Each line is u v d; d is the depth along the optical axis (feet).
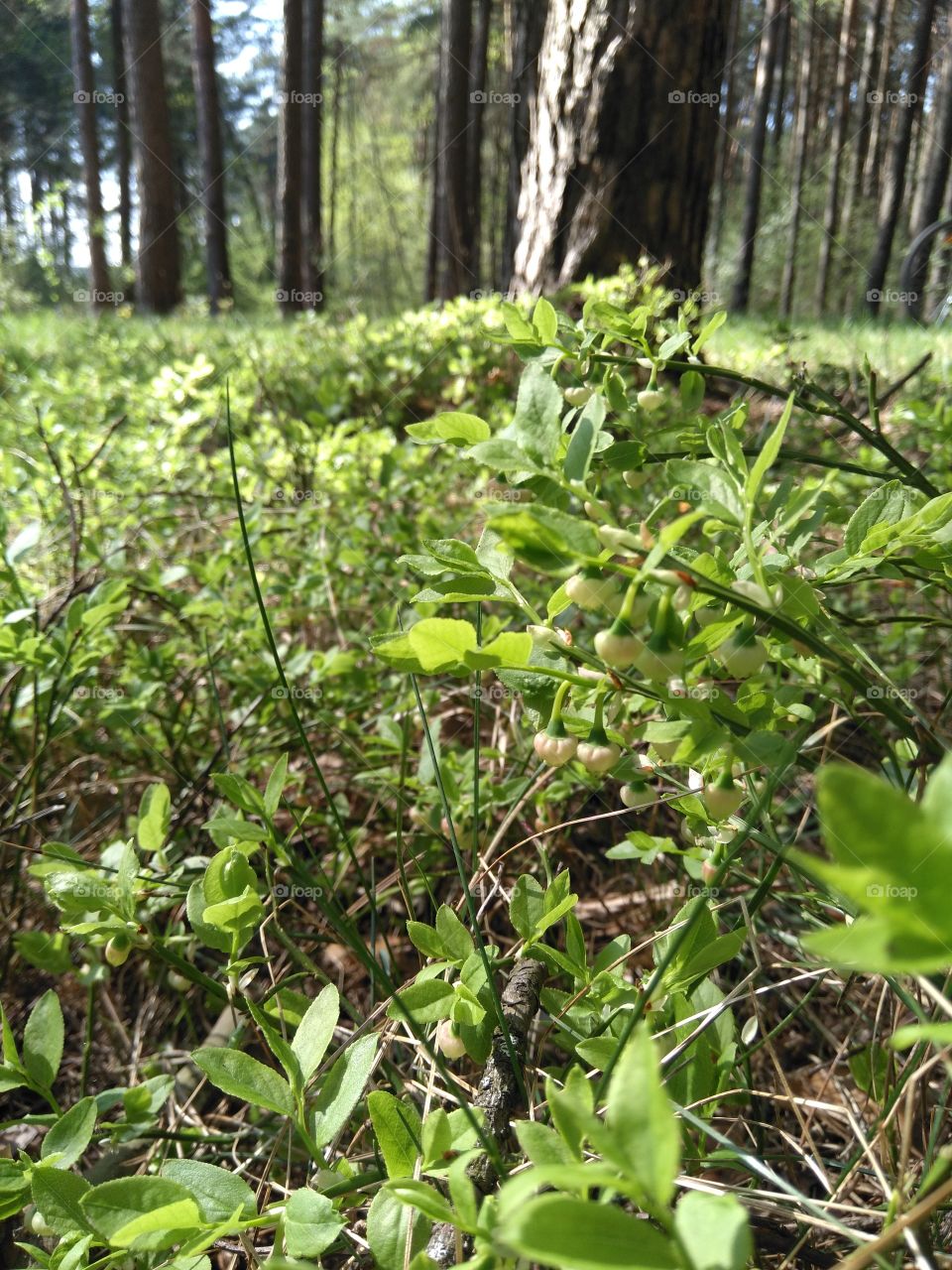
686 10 2.76
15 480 1.63
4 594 1.13
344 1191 0.52
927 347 3.54
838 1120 0.76
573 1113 0.28
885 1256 0.43
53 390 2.34
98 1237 0.48
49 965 0.79
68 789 1.11
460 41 6.66
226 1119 0.79
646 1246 0.27
